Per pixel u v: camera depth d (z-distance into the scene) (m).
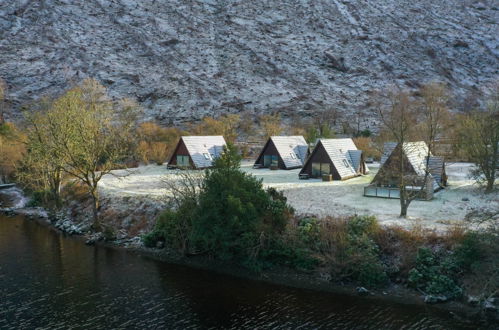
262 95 137.00
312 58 166.38
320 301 26.34
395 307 25.28
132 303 26.52
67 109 42.50
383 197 41.72
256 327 23.45
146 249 36.41
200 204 32.06
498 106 79.62
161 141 77.31
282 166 61.84
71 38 159.50
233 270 31.58
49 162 43.94
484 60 165.12
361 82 150.12
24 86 128.88
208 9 196.62
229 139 84.56
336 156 53.84
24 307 26.00
